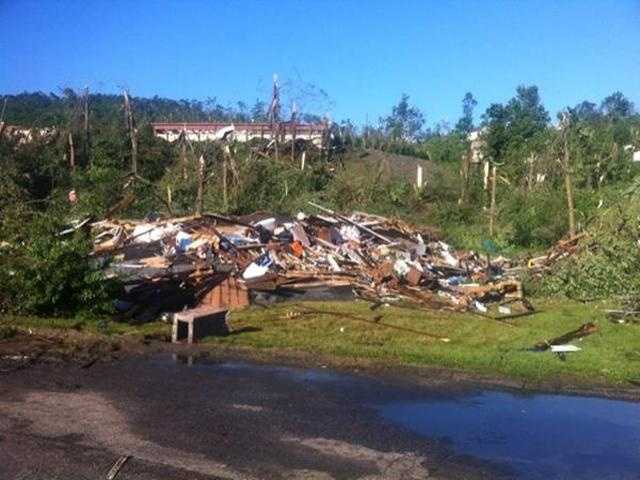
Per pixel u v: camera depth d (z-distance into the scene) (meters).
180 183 26.56
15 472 5.79
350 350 10.00
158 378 8.48
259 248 16.31
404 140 42.59
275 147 31.14
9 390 7.78
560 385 8.85
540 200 26.02
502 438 7.06
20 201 14.81
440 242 22.17
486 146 35.38
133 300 12.26
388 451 6.60
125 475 5.83
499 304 14.93
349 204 27.14
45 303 11.07
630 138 36.38
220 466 6.08
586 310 14.27
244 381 8.53
